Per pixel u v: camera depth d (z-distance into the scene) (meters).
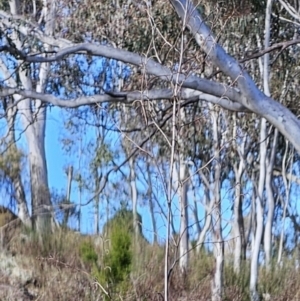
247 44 13.69
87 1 13.83
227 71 9.02
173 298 10.98
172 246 7.86
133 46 13.00
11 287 12.92
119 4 13.45
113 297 9.55
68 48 9.73
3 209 18.83
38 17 15.05
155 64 9.02
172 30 11.09
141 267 12.41
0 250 15.20
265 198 20.53
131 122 13.48
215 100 9.71
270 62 13.28
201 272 14.38
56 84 14.30
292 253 19.78
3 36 11.26
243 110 9.64
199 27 8.38
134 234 14.43
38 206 18.30
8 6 14.85
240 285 15.41
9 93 10.38
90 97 10.00
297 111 14.42
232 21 12.60
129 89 11.24
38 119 17.66
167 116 9.46
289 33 14.19
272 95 14.34
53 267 13.60
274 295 14.89
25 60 9.66
